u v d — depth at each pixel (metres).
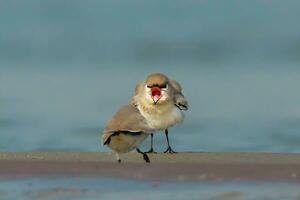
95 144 18.50
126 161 12.48
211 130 19.84
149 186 10.01
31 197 9.67
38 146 18.22
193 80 26.61
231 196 9.56
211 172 10.60
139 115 12.04
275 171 10.63
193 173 10.57
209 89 25.05
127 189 9.90
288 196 9.53
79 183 10.20
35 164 11.16
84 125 20.73
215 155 13.20
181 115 14.97
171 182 10.16
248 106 22.72
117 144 11.91
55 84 26.48
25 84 26.47
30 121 21.00
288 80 26.28
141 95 14.78
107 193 9.76
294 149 17.83
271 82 25.95
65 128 20.36
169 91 14.76
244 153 13.44
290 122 20.64
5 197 9.68
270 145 18.22
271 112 21.86
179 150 17.58
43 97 24.34
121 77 27.88
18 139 18.94
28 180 10.35
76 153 13.37
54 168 10.91
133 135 11.87
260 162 11.80
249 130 19.88
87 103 23.66
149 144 18.36
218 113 21.86
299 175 10.41
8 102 23.52
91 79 27.44
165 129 15.03
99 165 11.11
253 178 10.30
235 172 10.59
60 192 9.84
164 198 9.52
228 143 18.52
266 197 9.52
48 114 22.03
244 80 26.38
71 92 25.22
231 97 23.91
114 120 11.96
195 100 23.47
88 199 9.55
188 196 9.59
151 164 11.24
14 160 11.60
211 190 9.80
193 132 19.62
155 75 14.79
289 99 23.53
